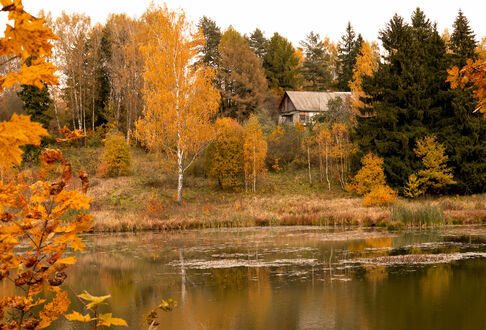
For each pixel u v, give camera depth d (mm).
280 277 12680
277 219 28062
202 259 16078
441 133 35812
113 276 13312
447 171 33969
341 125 39156
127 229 26250
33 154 22734
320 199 34781
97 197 32375
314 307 9609
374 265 13938
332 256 15867
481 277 11750
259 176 38688
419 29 44688
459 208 30453
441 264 13703
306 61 73250
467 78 3076
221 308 9766
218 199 34281
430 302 9688
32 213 2102
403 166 34562
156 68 32250
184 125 32219
